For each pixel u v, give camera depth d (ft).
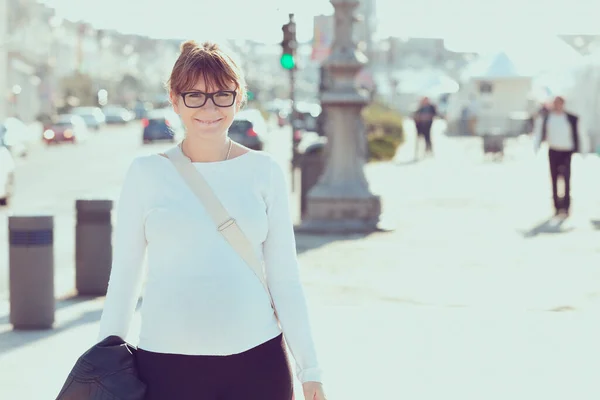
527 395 27.94
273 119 372.99
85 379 13.65
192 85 14.05
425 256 55.47
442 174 123.44
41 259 36.42
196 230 13.89
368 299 42.75
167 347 13.79
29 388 28.25
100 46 529.45
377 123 177.47
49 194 98.58
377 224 66.64
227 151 14.43
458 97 255.09
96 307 40.60
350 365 31.27
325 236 64.39
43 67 340.80
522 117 239.30
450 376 29.94
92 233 43.01
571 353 33.01
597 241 61.26
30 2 322.34
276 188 14.40
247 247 14.01
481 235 64.64
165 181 14.07
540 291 44.52
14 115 276.41
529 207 82.94
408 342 34.58
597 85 155.43
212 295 13.79
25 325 36.42
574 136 74.33
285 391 14.15
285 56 92.84
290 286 14.48
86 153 181.68
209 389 13.82
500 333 36.06
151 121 216.33
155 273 13.98
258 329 13.99
